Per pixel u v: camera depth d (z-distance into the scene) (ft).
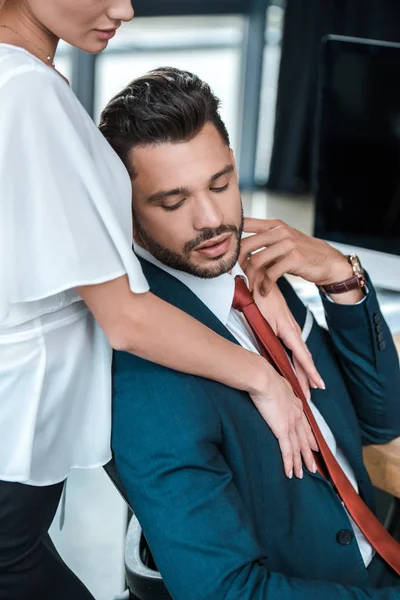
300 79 20.76
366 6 20.56
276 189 21.66
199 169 5.35
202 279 5.89
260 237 6.46
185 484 5.15
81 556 10.44
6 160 4.59
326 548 5.81
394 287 8.60
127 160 5.39
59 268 4.67
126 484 5.36
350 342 6.57
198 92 5.37
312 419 6.02
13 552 5.54
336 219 8.69
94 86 20.67
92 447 5.51
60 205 4.65
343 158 8.48
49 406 5.21
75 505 11.34
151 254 5.75
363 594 5.34
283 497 5.65
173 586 5.22
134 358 5.41
